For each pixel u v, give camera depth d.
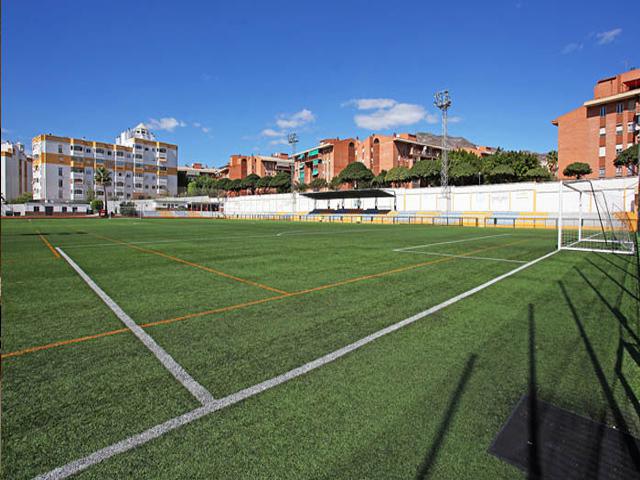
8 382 3.22
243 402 2.90
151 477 2.11
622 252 12.49
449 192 40.91
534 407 2.82
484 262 10.41
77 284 7.40
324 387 3.13
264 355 3.81
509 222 35.50
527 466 2.20
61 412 2.76
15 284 7.41
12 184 86.12
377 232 25.33
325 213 54.56
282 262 10.45
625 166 38.84
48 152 80.81
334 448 2.35
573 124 45.00
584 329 4.59
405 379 3.27
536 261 10.61
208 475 2.12
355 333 4.45
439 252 12.95
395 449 2.35
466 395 3.00
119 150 91.06
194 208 81.62
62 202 74.75
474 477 2.11
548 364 3.57
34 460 2.24
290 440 2.43
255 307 5.63
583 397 2.97
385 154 65.31
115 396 2.99
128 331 4.56
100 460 2.25
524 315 5.19
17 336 4.38
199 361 3.67
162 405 2.86
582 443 2.41
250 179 79.12
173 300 6.08
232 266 9.71
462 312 5.34
